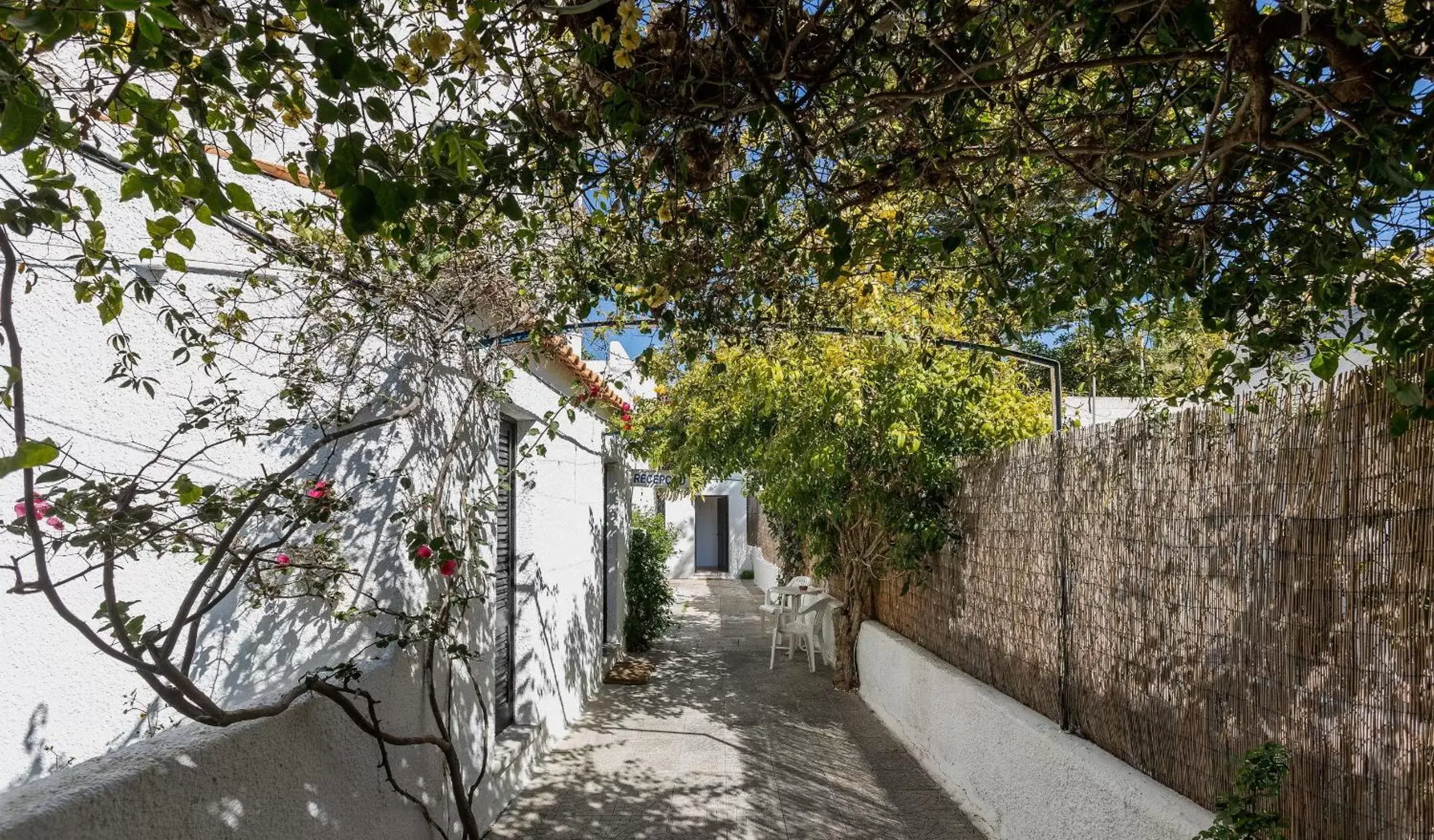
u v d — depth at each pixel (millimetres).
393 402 3963
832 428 6461
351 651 3766
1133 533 3645
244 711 2404
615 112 2547
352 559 3834
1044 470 4566
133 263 3725
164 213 3748
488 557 5254
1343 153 2162
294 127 2740
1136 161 2877
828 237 2873
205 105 1852
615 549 10086
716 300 3701
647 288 3434
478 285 4270
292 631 3717
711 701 8109
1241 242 2641
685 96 2568
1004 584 5121
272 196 3975
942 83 2482
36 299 3602
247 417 3570
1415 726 2209
